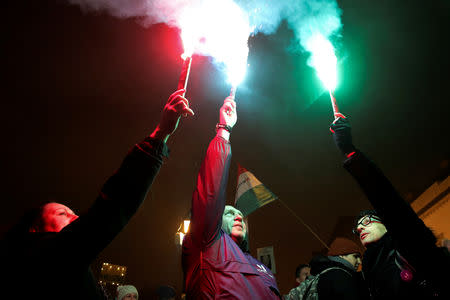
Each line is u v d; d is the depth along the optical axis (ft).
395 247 7.38
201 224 7.92
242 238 9.41
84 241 4.93
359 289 9.67
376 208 6.35
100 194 5.25
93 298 5.26
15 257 5.08
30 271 4.84
